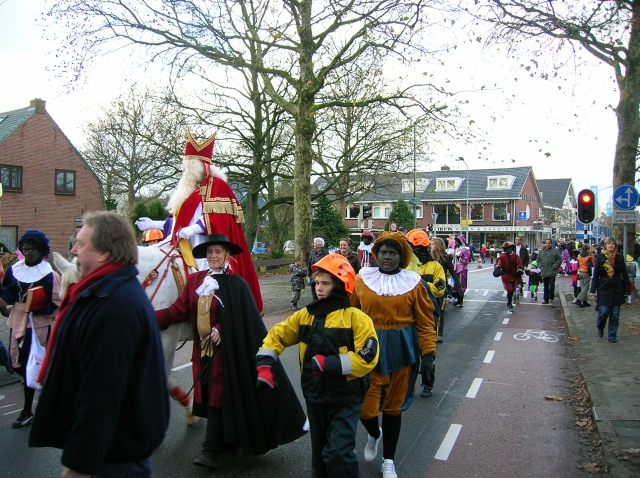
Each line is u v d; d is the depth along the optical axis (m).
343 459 3.37
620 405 5.87
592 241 38.53
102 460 2.26
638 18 11.27
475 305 15.60
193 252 4.62
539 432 5.35
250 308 4.47
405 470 4.43
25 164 29.33
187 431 5.18
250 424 4.27
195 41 16.22
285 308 13.84
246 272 5.46
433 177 60.22
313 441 3.57
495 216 56.56
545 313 14.02
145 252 4.93
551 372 7.80
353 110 23.80
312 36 17.52
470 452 4.83
